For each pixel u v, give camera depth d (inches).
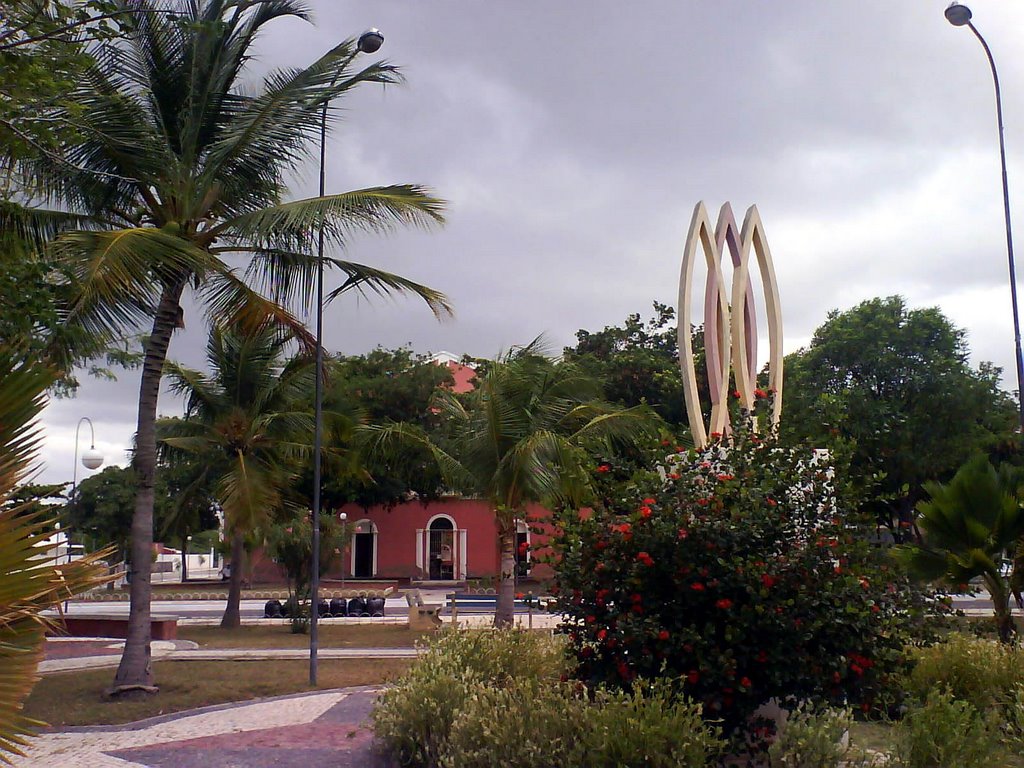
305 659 644.1
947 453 1159.0
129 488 1636.3
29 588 155.7
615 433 690.2
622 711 229.5
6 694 153.3
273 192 519.2
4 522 155.9
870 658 261.0
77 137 373.4
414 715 290.4
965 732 247.0
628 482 285.3
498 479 691.4
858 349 1186.6
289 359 872.9
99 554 171.9
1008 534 458.3
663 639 249.8
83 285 383.6
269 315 509.0
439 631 395.2
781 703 256.2
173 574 2266.2
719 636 256.7
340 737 368.2
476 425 735.1
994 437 1182.9
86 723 421.7
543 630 410.6
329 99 492.7
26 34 338.3
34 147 354.3
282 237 496.1
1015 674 352.2
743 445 290.5
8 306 345.7
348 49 504.1
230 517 776.3
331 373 863.1
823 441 306.5
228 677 550.6
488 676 340.8
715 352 453.4
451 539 1638.8
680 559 255.8
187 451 911.0
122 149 460.1
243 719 420.2
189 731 395.2
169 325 497.0
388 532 1632.6
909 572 430.9
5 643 155.8
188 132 485.7
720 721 240.5
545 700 253.3
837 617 251.3
